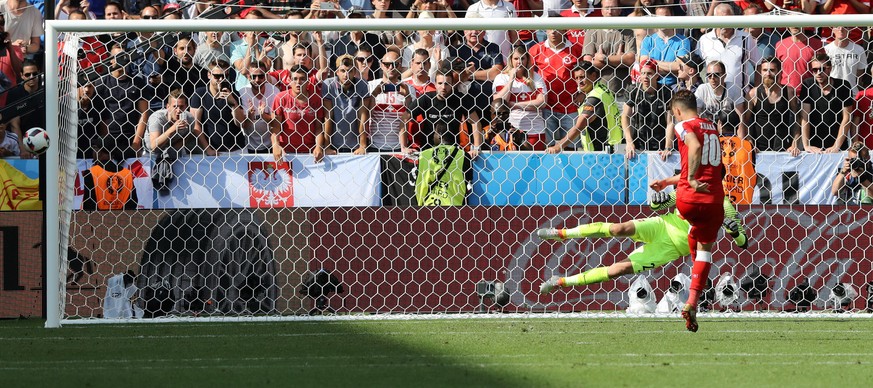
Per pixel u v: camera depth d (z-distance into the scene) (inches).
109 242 901.2
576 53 1004.6
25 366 593.0
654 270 903.7
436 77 962.7
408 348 658.2
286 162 928.9
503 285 912.3
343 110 959.0
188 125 946.1
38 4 1171.3
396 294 916.0
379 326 796.0
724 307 901.2
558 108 983.0
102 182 920.3
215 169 924.6
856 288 911.7
